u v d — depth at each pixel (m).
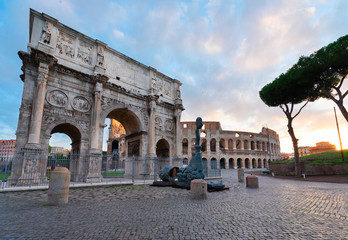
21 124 20.86
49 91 23.42
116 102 29.77
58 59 24.83
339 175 29.83
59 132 27.53
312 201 11.63
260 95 38.25
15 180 18.77
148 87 35.16
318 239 5.83
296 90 31.38
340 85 26.80
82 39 27.89
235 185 20.98
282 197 13.10
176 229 6.72
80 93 26.08
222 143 83.44
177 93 39.62
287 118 35.03
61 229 6.75
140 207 10.28
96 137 25.44
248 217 8.19
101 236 6.09
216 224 7.25
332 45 25.38
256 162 84.31
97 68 27.45
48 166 22.27
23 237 6.02
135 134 33.59
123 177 34.75
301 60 28.17
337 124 36.22
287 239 5.84
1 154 18.14
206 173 33.34
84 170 24.47
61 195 11.05
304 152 178.50
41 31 23.84
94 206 10.56
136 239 5.84
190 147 73.56
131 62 33.53
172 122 38.66
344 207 10.02
